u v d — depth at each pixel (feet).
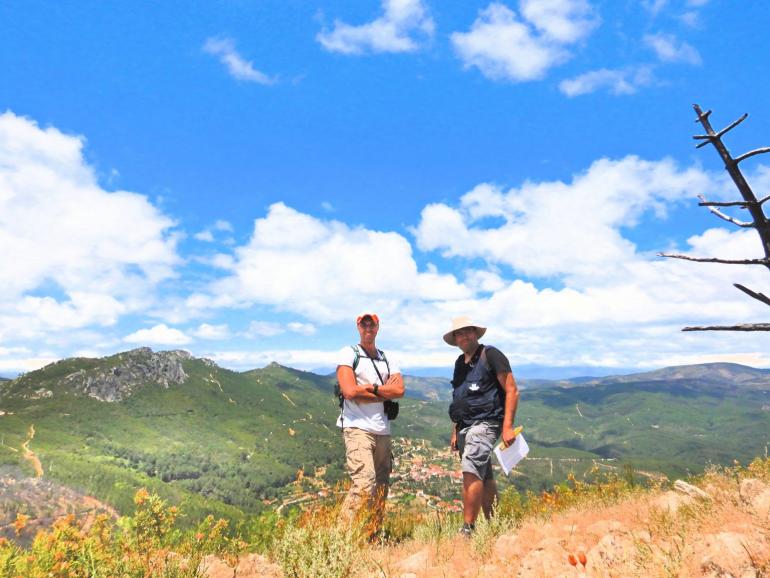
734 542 7.73
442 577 10.34
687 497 13.57
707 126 4.80
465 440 16.03
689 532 9.72
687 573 7.53
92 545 8.50
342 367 17.87
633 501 15.43
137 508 9.41
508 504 19.26
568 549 10.06
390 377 18.19
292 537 10.36
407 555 13.35
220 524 12.03
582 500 19.07
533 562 9.39
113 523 9.14
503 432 15.28
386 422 18.01
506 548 11.35
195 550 10.27
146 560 9.12
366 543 13.75
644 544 9.21
